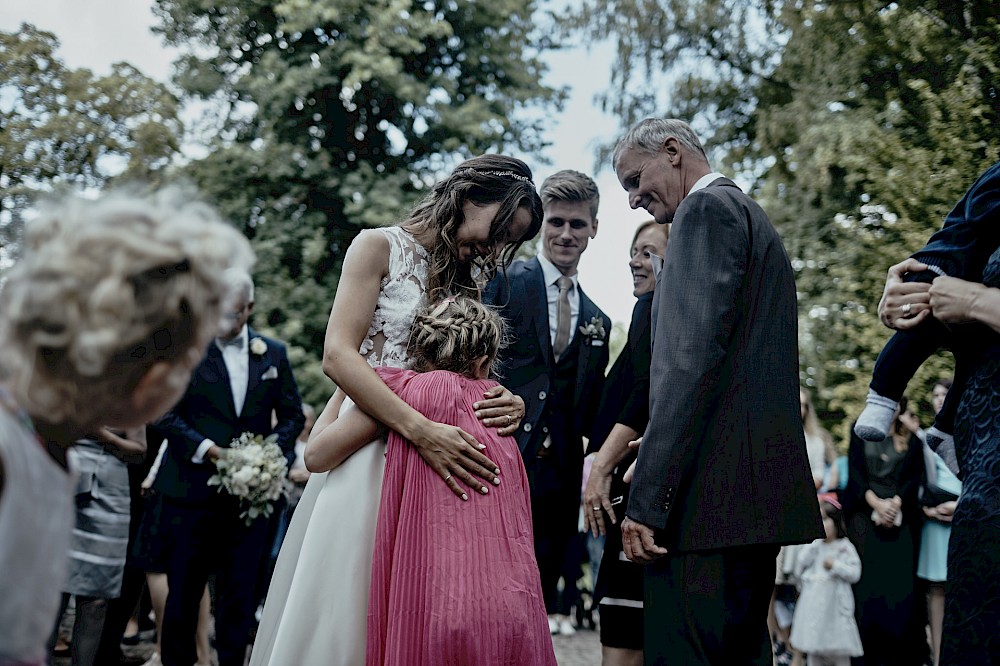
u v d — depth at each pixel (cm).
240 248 130
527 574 282
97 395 122
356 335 304
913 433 643
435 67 2033
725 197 302
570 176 474
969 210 250
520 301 459
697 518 287
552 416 457
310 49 1900
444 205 322
